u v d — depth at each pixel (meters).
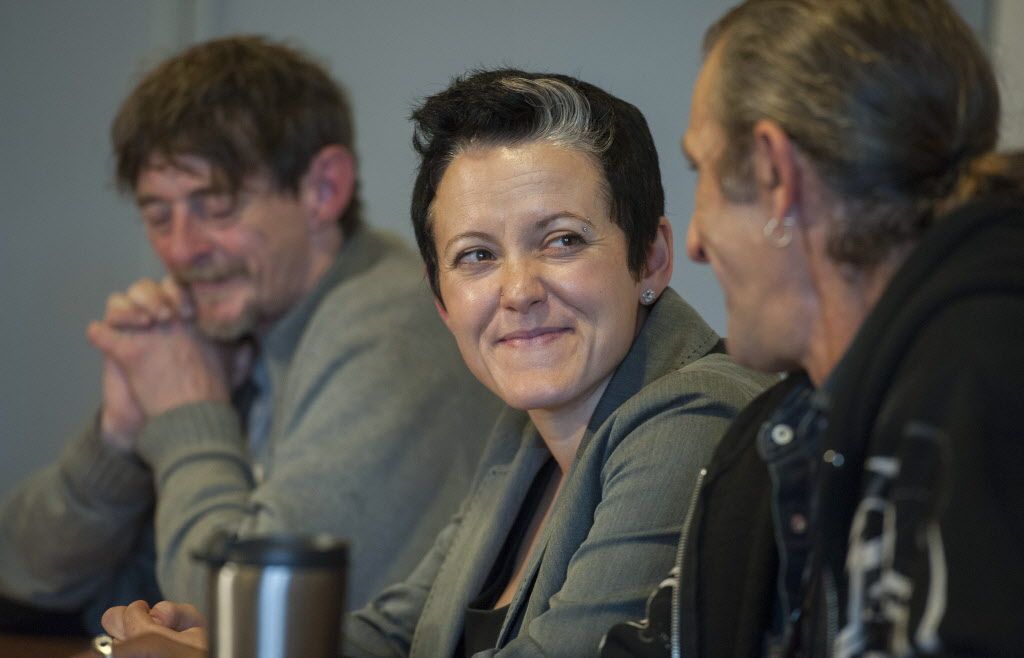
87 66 10.98
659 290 5.04
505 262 4.79
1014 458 2.61
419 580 5.98
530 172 4.74
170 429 7.65
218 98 7.53
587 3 9.91
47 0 11.05
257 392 8.17
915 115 3.07
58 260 11.07
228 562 2.97
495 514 5.34
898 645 2.60
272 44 8.00
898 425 2.81
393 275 7.63
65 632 8.40
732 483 3.87
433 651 5.36
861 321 3.20
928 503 2.70
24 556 8.39
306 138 7.72
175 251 7.75
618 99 4.97
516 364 4.80
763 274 3.27
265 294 7.79
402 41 10.41
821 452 3.11
